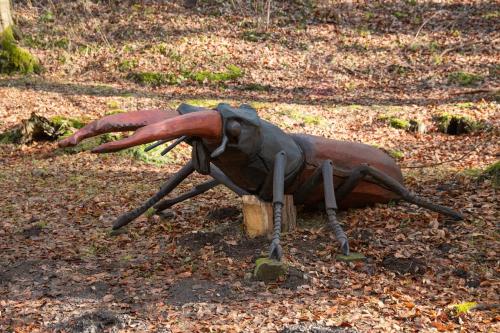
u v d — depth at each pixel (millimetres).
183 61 18906
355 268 6738
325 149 7715
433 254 6984
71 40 20453
